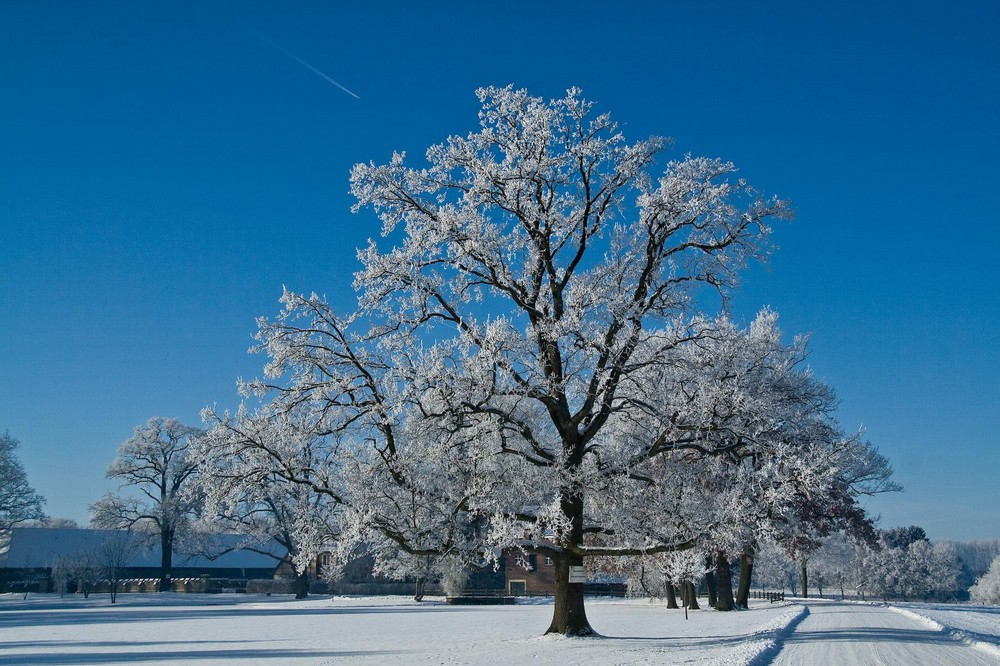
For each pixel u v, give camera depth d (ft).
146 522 294.25
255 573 380.37
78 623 150.20
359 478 78.64
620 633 99.96
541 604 239.30
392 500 79.20
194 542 286.25
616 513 85.30
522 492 82.69
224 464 81.00
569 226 86.07
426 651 80.38
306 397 80.23
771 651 73.46
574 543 85.87
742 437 81.92
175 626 137.90
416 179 84.79
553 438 89.81
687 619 138.31
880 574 418.31
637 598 290.76
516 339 77.97
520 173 81.87
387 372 79.46
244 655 80.94
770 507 77.36
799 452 80.69
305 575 281.54
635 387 87.15
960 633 94.07
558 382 82.89
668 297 84.23
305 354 80.02
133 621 156.15
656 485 84.23
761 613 155.22
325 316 81.46
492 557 78.48
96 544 346.13
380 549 87.92
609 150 84.48
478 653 76.13
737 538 77.41
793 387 123.65
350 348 80.94
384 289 82.84
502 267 83.35
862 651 76.13
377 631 117.19
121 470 271.90
